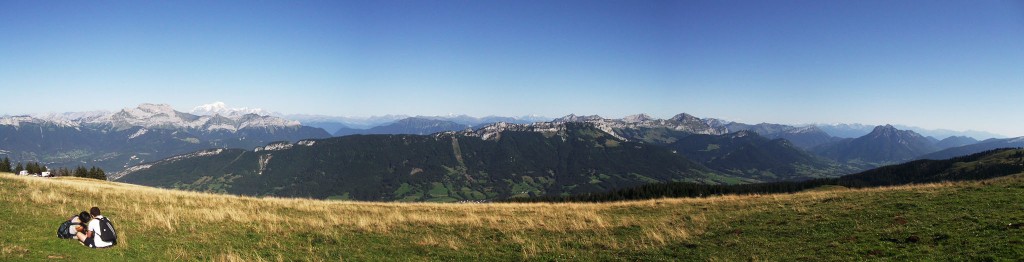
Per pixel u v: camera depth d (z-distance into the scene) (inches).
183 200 1317.7
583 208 1545.3
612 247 904.3
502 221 1213.1
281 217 1134.4
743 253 801.6
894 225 903.1
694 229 1067.3
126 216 949.8
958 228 813.9
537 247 904.9
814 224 996.6
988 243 697.0
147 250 727.1
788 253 776.9
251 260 732.7
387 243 924.0
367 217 1226.6
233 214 1084.5
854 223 960.3
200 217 1019.9
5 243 647.8
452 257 834.8
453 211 1449.3
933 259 660.1
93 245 691.4
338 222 1104.8
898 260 674.2
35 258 608.4
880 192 1391.5
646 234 1023.6
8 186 1144.2
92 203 1055.6
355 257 804.0
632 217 1318.9
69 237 712.4
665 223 1176.2
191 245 788.6
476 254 852.6
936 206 1042.1
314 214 1262.3
